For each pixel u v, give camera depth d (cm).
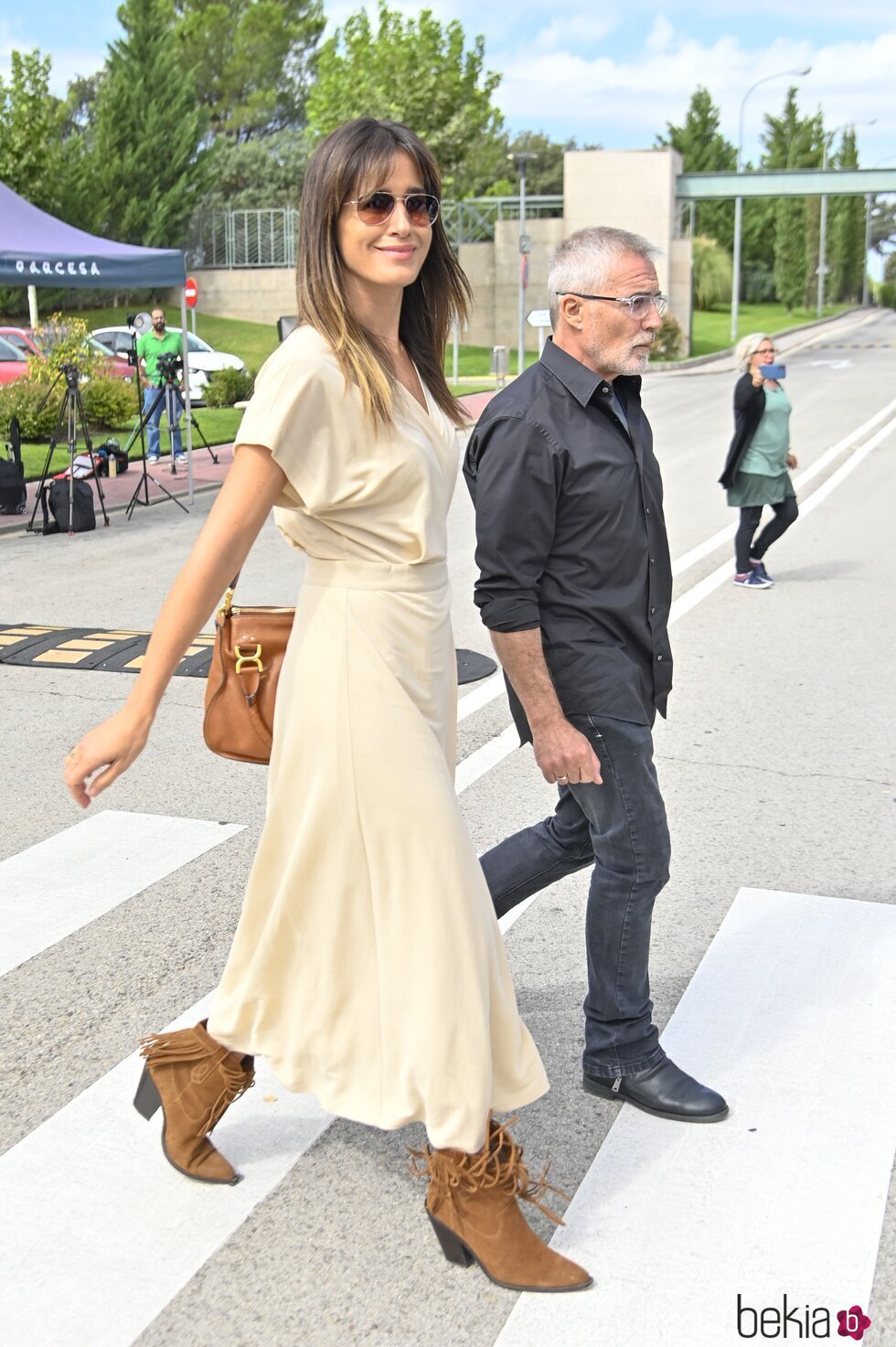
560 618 279
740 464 884
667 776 532
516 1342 229
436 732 242
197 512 1327
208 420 2133
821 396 2505
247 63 6338
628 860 284
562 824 311
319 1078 249
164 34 4416
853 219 10106
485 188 7106
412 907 234
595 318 271
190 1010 346
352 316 225
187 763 551
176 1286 244
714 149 8244
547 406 272
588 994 303
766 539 901
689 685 668
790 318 6906
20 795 511
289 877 240
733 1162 280
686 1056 321
